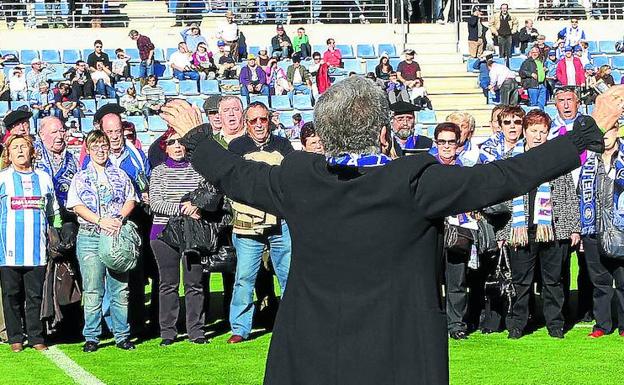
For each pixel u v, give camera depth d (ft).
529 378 24.88
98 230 28.19
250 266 29.40
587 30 95.40
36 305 28.96
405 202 11.18
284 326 11.63
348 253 11.30
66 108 74.59
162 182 29.17
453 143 28.30
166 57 89.10
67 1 92.94
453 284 29.45
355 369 11.13
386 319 11.16
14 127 30.01
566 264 31.86
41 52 87.45
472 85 86.28
